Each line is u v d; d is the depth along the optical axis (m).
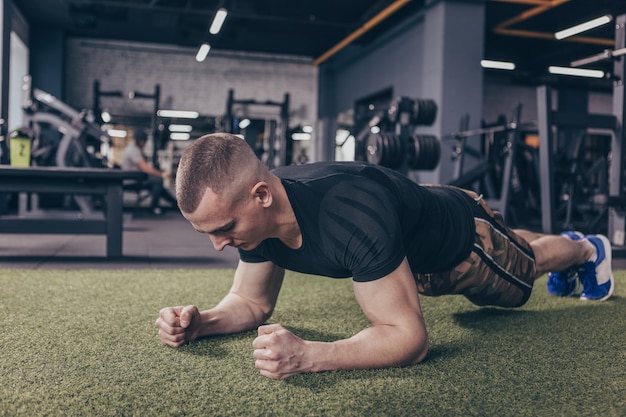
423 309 1.66
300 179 1.04
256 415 0.86
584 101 11.02
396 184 1.09
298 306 1.70
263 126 10.78
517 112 4.46
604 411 0.89
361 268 0.99
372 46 9.18
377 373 1.05
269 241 1.09
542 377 1.05
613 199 3.35
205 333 1.24
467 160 6.91
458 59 6.89
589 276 1.79
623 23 3.64
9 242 3.53
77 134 5.06
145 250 3.27
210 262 2.77
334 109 10.80
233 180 0.88
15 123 8.59
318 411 0.88
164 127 8.47
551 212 3.52
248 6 7.67
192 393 0.95
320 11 7.80
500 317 1.56
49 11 8.28
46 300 1.71
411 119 4.81
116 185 2.75
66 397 0.92
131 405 0.89
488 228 1.32
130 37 9.62
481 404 0.92
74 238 3.83
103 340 1.26
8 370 1.05
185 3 7.41
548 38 8.48
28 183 2.61
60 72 9.11
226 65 10.34
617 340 1.32
